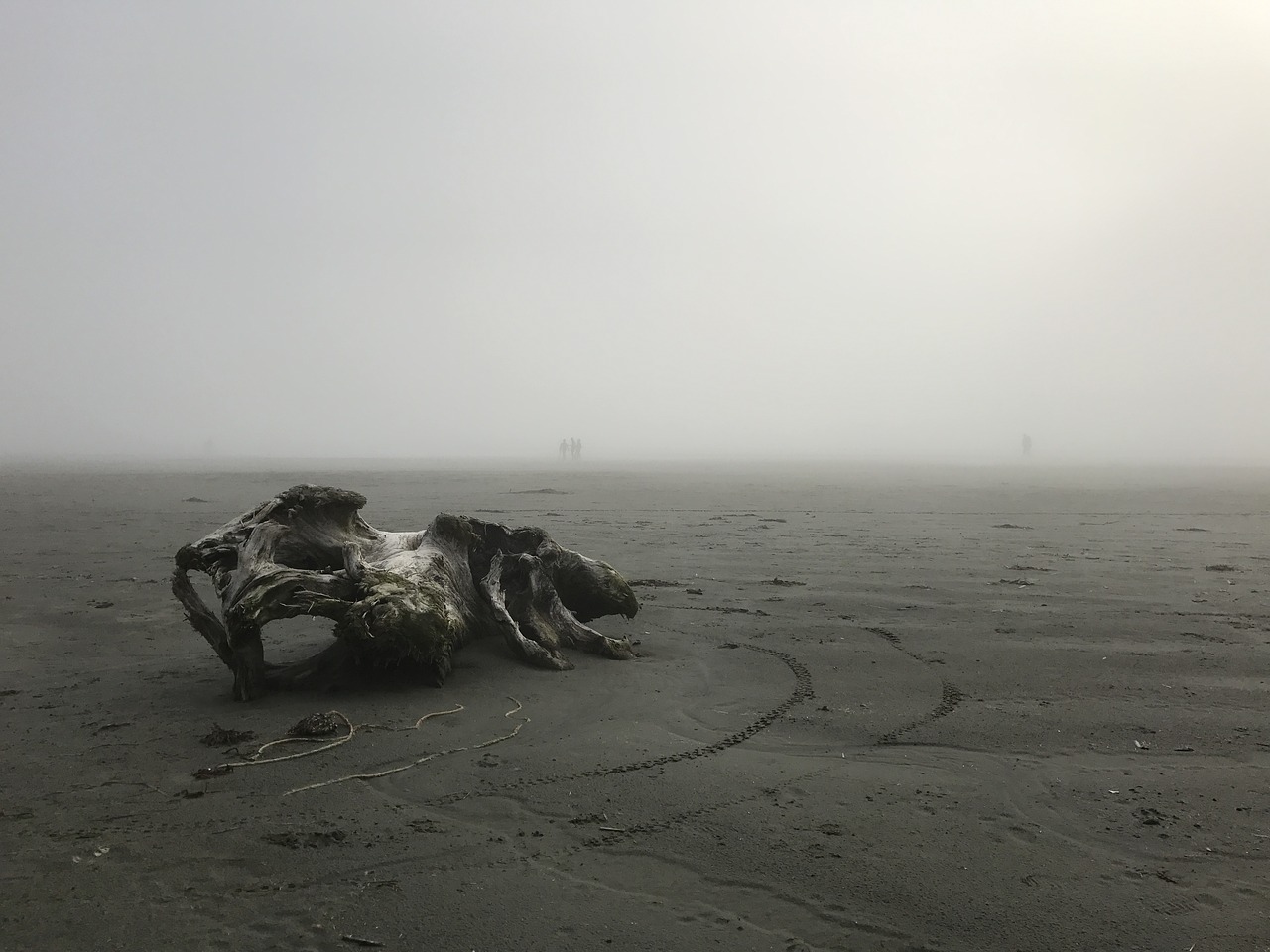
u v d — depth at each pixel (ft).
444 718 23.07
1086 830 16.33
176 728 22.18
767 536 65.72
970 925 13.16
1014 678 26.61
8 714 23.27
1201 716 22.98
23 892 13.97
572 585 32.48
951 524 77.10
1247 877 14.60
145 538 62.90
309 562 29.86
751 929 13.05
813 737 21.56
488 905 13.65
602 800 17.65
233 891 14.08
